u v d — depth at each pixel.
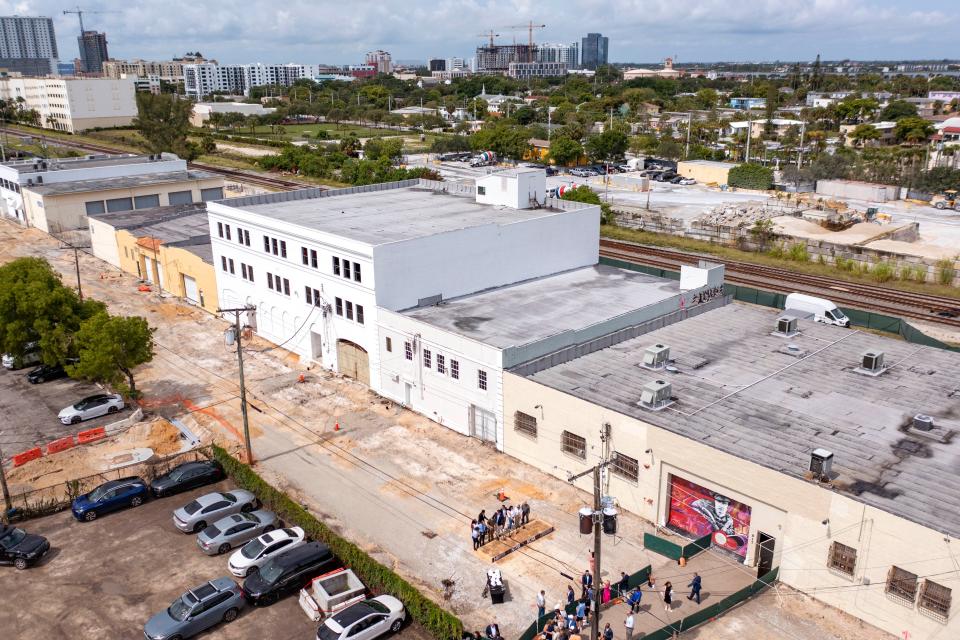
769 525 31.09
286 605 31.03
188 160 166.25
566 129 182.38
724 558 32.94
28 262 51.44
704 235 93.25
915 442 33.09
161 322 65.12
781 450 32.53
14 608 30.45
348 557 32.34
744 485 31.42
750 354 43.81
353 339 51.56
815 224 95.44
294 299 56.25
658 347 42.31
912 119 181.88
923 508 28.06
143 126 168.00
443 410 45.78
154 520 36.91
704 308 51.75
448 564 32.97
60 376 53.31
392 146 162.25
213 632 29.34
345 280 50.41
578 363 42.75
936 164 144.88
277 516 36.75
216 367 55.38
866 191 120.69
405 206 64.25
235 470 39.75
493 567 32.78
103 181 100.25
